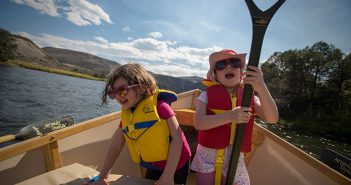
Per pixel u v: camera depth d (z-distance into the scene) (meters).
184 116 2.87
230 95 1.66
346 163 2.53
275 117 1.39
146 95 1.59
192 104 3.97
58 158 1.85
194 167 1.70
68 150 1.97
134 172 2.51
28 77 47.56
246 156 2.42
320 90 40.84
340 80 39.91
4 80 34.84
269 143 2.28
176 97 1.70
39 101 24.06
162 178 1.41
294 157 1.93
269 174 2.13
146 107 1.55
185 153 1.66
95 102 28.73
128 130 1.61
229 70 1.59
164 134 1.55
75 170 1.59
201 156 1.66
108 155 1.67
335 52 42.25
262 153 2.33
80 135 2.06
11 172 1.61
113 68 1.59
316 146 20.89
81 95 34.31
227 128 1.59
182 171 1.66
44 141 1.76
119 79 1.51
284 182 1.95
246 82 1.21
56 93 31.95
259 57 1.18
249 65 1.20
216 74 1.69
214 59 1.65
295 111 40.69
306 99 41.25
